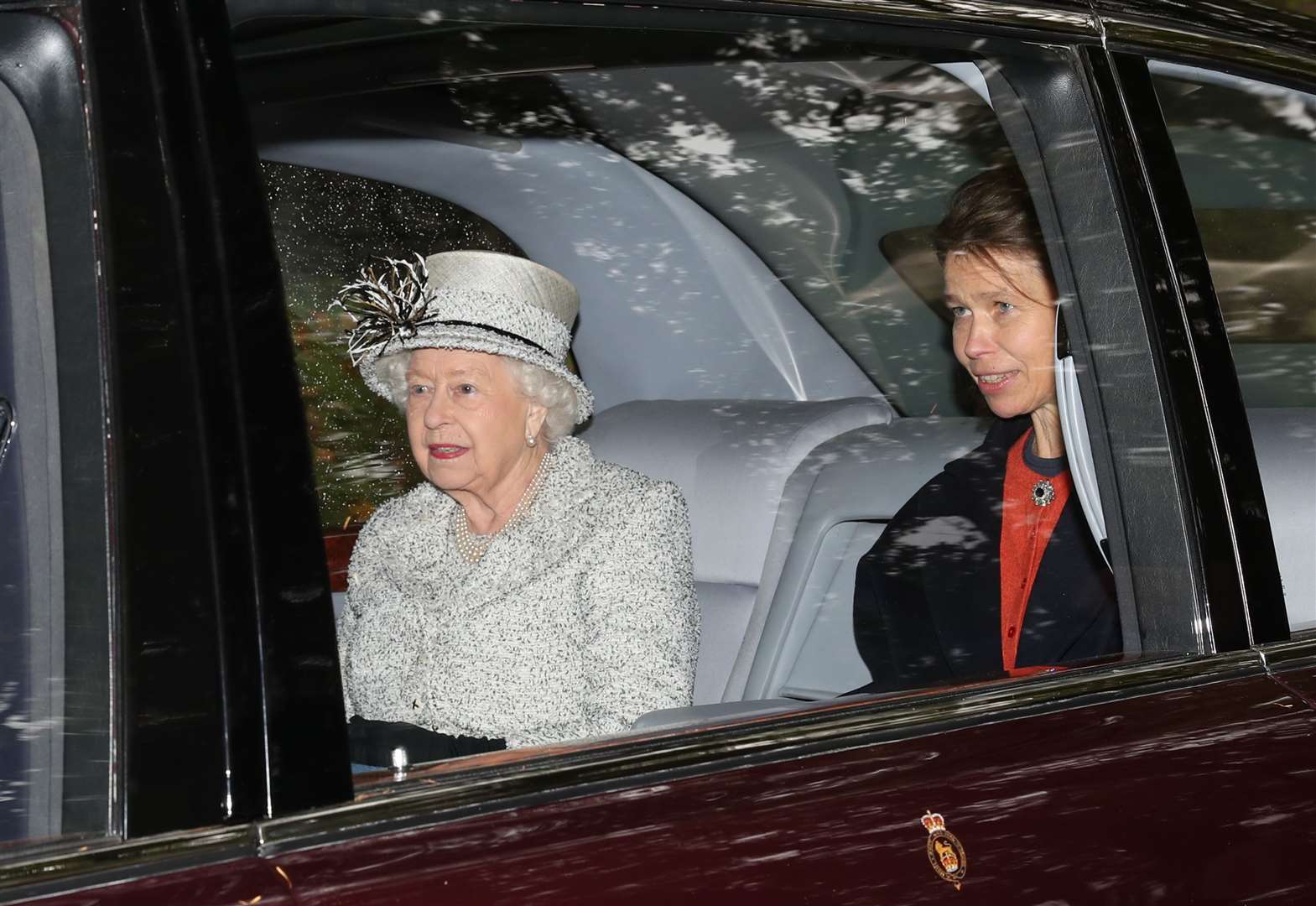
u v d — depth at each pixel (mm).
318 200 4062
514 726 3857
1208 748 2711
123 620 1786
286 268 3980
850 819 2277
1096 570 3463
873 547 3969
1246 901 2551
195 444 1847
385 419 4109
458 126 4277
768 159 4777
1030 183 3057
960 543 3752
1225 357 2990
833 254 5156
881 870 2223
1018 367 3549
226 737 1827
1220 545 2914
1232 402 2979
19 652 1833
